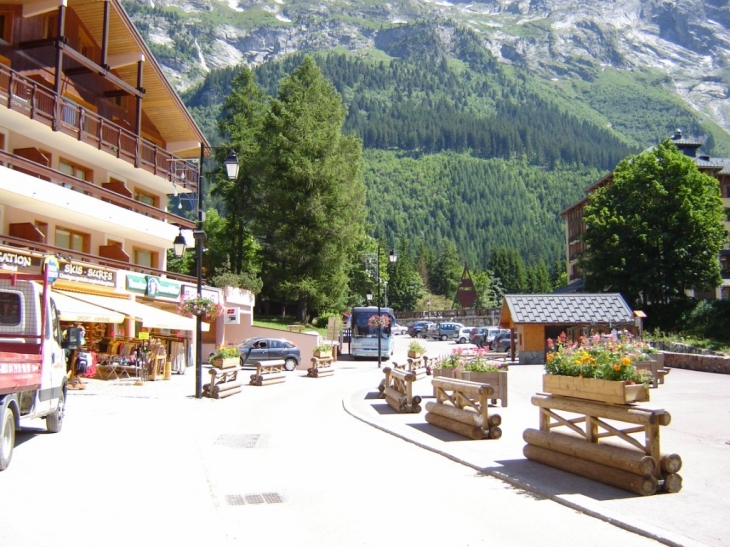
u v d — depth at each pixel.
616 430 9.04
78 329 13.77
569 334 38.88
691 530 6.90
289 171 56.19
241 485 9.36
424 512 7.89
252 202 60.06
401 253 137.50
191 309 21.81
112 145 31.28
